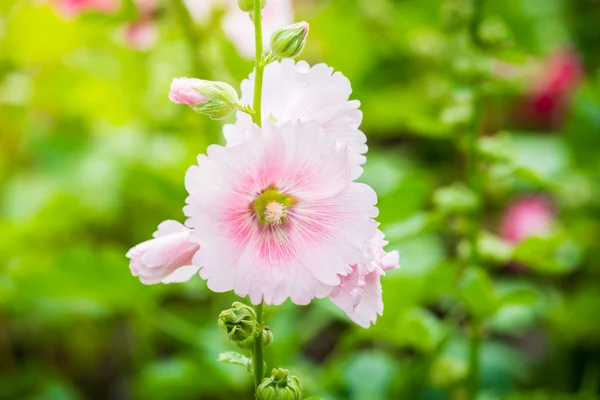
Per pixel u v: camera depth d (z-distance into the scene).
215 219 0.87
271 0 1.37
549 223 1.58
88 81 1.57
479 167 1.22
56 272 1.20
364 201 0.88
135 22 1.34
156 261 0.87
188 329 1.24
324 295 0.88
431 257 1.38
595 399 1.26
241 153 0.87
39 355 1.61
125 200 1.58
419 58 1.79
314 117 0.91
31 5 1.50
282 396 0.90
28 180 1.69
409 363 1.25
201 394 1.34
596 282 1.56
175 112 1.48
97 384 1.59
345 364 1.30
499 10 1.86
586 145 1.51
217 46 1.35
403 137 1.93
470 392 1.21
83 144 1.66
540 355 1.63
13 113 1.61
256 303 0.88
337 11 1.81
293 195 0.90
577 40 2.00
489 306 1.15
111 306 1.24
